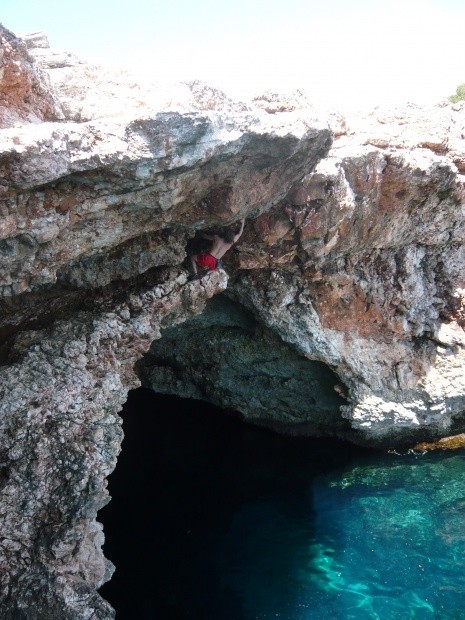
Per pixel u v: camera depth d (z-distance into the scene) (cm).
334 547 1231
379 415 1493
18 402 780
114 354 928
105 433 845
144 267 948
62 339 883
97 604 703
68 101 732
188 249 1082
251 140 744
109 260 912
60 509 738
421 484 1440
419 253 1487
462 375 1507
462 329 1538
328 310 1392
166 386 1791
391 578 1143
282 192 967
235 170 793
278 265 1277
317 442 1645
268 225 1107
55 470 756
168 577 1134
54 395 805
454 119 1336
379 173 1158
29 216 596
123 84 840
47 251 673
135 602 1066
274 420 1691
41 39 956
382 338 1480
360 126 1262
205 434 1659
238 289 1355
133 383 984
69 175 602
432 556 1199
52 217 619
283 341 1487
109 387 873
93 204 660
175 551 1209
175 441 1622
